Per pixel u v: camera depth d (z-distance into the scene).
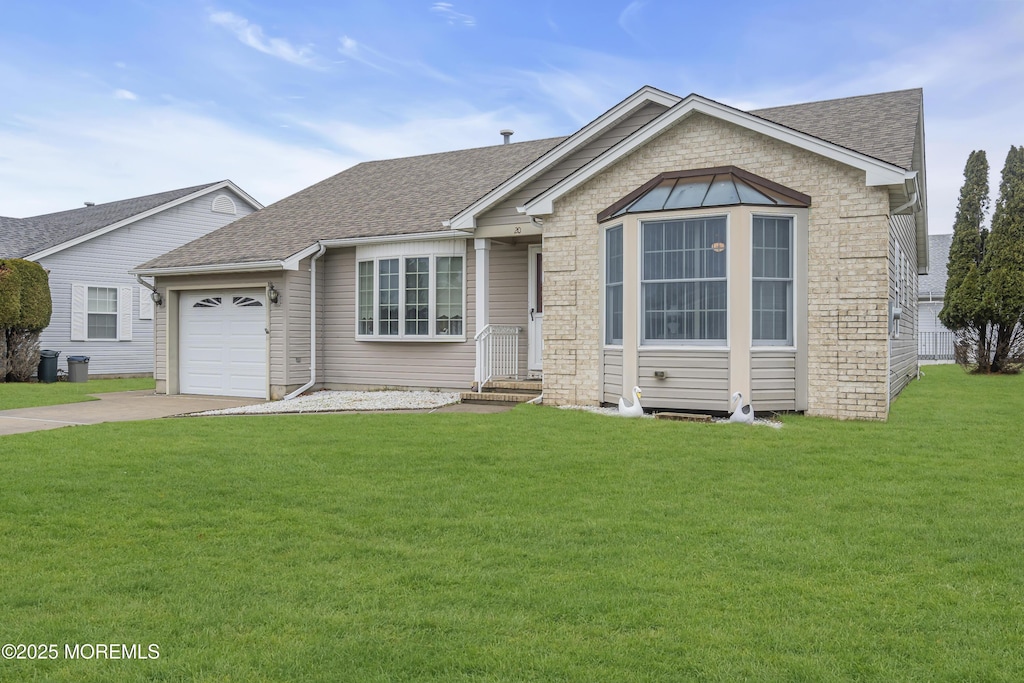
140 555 5.06
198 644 3.72
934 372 24.23
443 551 5.12
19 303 19.80
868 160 10.73
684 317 11.66
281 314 15.89
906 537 5.39
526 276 14.86
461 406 13.22
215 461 8.07
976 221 23.94
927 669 3.43
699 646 3.67
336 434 9.85
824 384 11.24
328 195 19.72
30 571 4.76
